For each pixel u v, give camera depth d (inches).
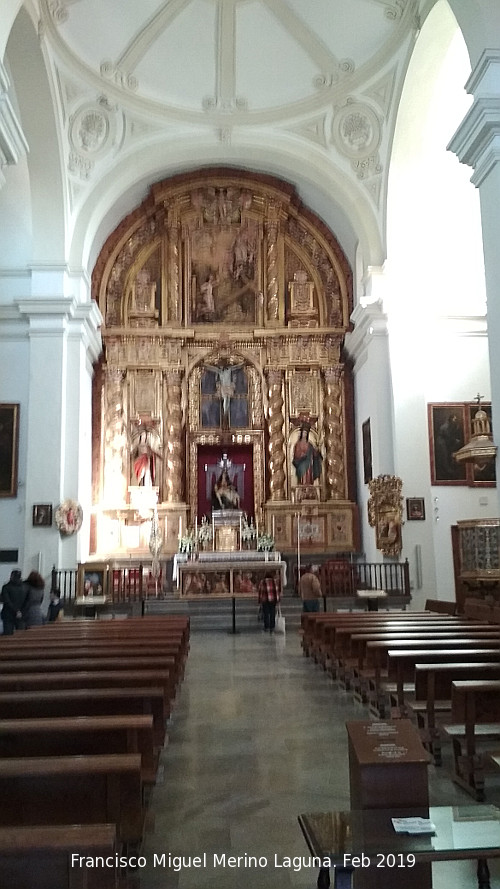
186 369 797.9
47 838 93.3
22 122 598.2
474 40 399.5
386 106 636.1
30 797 128.0
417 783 123.3
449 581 636.7
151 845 162.9
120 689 181.0
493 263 386.3
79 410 650.2
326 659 387.9
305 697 323.3
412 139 634.2
